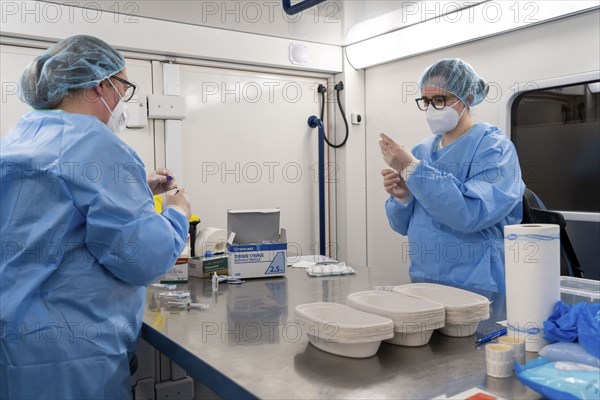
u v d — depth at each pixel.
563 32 2.26
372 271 2.05
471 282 1.77
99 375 1.20
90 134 1.20
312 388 0.87
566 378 0.78
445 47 2.69
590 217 2.26
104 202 1.15
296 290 1.68
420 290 1.29
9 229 1.17
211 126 2.78
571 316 0.95
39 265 1.16
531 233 0.99
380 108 3.13
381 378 0.91
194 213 2.75
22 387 1.15
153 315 1.39
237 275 1.86
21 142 1.22
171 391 2.15
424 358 1.01
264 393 0.85
